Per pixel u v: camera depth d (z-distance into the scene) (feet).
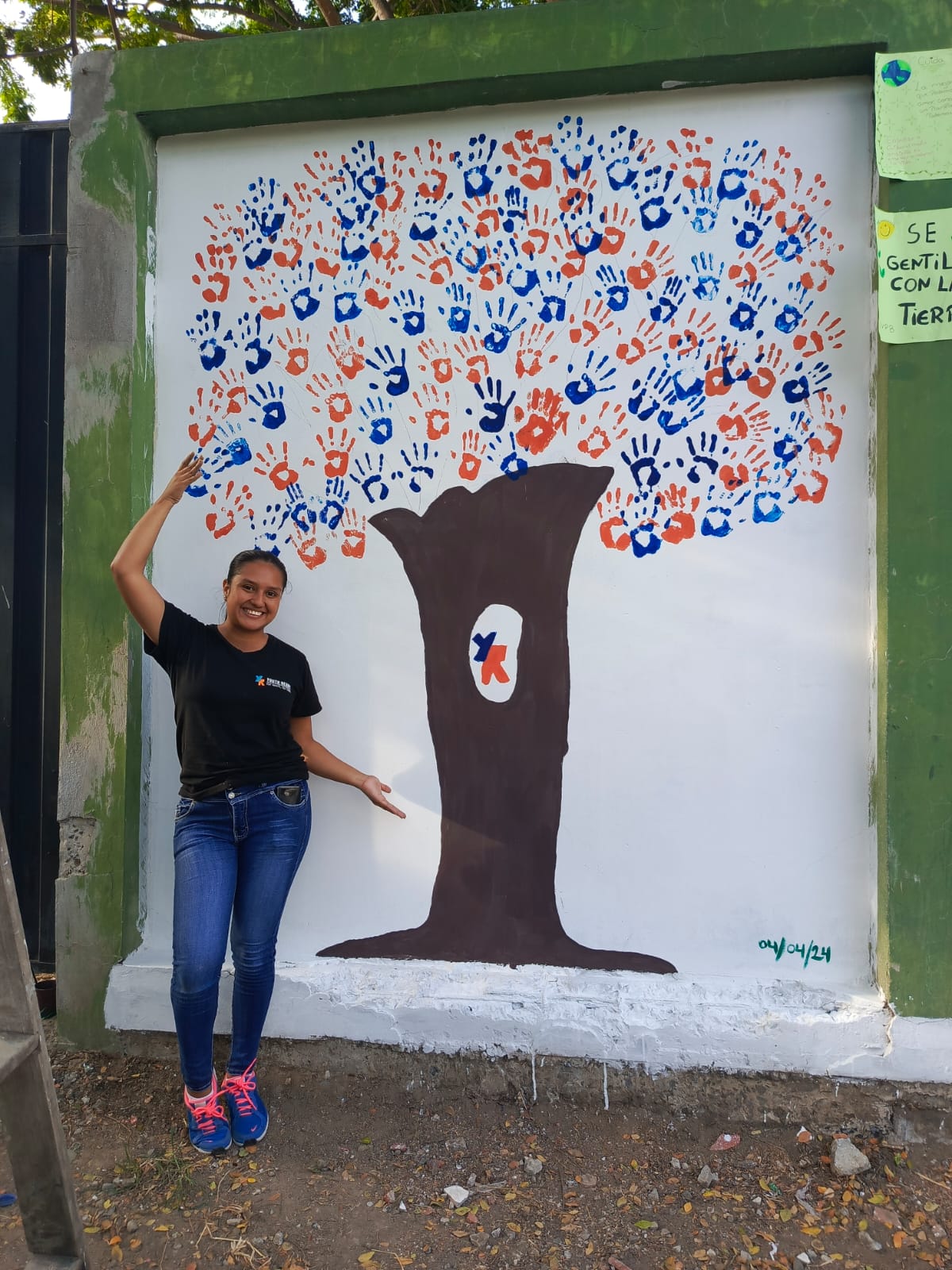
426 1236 7.64
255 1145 8.82
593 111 9.70
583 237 9.76
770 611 9.48
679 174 9.59
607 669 9.74
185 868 8.55
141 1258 7.42
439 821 9.98
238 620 8.65
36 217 11.57
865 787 9.32
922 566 8.88
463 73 9.41
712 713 9.57
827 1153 8.61
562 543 9.81
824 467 9.41
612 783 9.72
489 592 9.92
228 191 10.35
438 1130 9.05
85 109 10.22
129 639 10.11
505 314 9.89
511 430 9.90
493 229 9.89
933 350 8.86
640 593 9.68
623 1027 9.27
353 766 10.09
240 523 10.30
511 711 9.88
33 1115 6.44
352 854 10.11
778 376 9.48
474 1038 9.50
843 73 9.24
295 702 9.32
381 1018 9.62
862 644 9.33
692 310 9.61
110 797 10.11
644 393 9.69
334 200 10.16
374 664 10.08
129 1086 9.70
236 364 10.33
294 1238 7.62
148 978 9.98
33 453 11.56
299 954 10.14
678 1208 7.93
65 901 10.19
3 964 6.28
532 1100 9.39
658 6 9.11
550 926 9.80
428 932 9.98
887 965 8.95
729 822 9.53
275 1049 9.85
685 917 9.60
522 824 9.87
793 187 9.43
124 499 10.09
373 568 10.10
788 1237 7.58
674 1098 9.22
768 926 9.48
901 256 8.92
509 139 9.84
